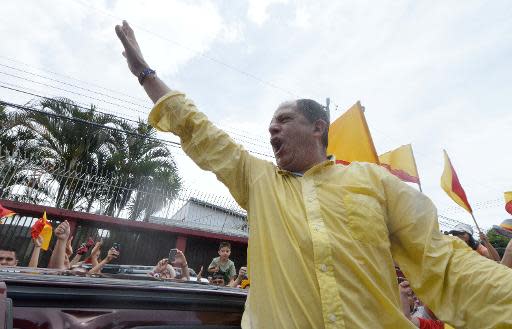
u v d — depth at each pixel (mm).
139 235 11852
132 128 15711
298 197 1593
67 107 14414
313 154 1820
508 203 5035
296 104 1898
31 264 4906
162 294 1557
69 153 14117
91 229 11250
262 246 1505
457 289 1363
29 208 10188
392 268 1490
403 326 1330
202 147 1790
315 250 1381
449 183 4523
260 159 1826
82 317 1346
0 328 1066
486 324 1257
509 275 1275
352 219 1470
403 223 1560
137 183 13742
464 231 4418
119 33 1964
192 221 13359
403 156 5238
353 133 4445
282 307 1333
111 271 6395
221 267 7371
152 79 1943
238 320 1699
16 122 13625
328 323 1263
